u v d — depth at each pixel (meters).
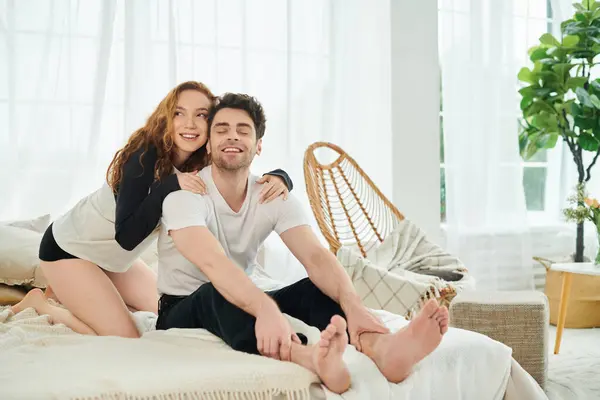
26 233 2.69
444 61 4.32
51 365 1.56
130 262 2.29
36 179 3.29
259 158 3.78
